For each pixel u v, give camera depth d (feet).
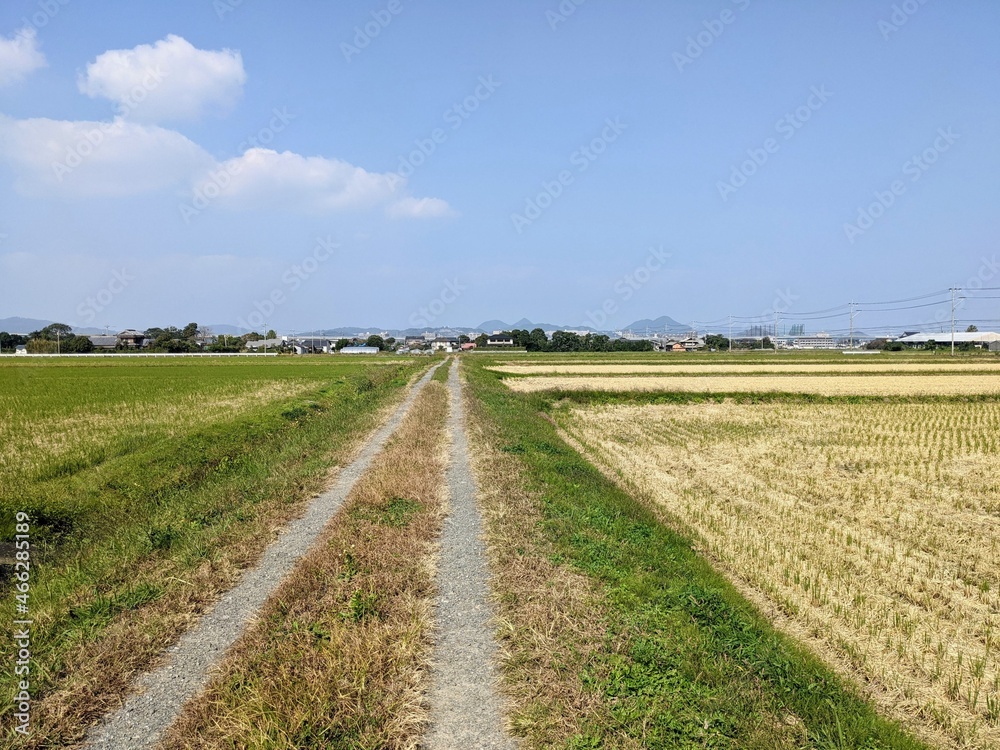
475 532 31.71
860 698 17.78
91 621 21.35
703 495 43.70
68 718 15.99
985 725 17.30
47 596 23.36
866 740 15.33
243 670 17.76
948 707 18.16
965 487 47.24
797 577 27.32
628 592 23.56
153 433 61.62
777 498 43.24
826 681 18.16
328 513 35.83
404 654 18.63
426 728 15.66
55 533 30.37
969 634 22.89
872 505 41.78
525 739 15.16
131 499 36.81
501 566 26.45
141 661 18.98
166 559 27.58
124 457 47.39
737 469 53.47
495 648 19.69
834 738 15.37
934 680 19.56
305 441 57.93
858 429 79.20
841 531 35.55
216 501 36.58
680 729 15.34
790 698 16.90
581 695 16.74
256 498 37.60
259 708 15.61
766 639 20.59
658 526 33.76
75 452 52.01
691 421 86.74
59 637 20.27
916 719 17.62
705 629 20.94
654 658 18.48
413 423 69.31
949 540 34.19
